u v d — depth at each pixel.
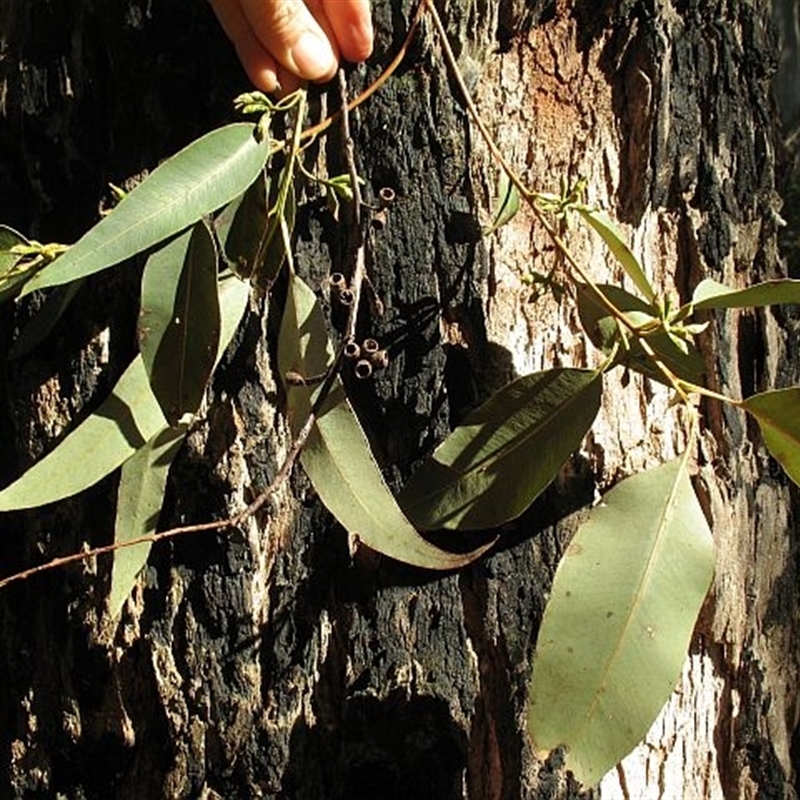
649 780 1.02
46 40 1.03
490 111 1.02
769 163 1.08
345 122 0.97
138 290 1.02
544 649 0.92
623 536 0.93
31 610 1.04
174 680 1.01
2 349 1.05
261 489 1.00
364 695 1.00
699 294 0.96
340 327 1.01
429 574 1.00
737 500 1.04
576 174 1.03
